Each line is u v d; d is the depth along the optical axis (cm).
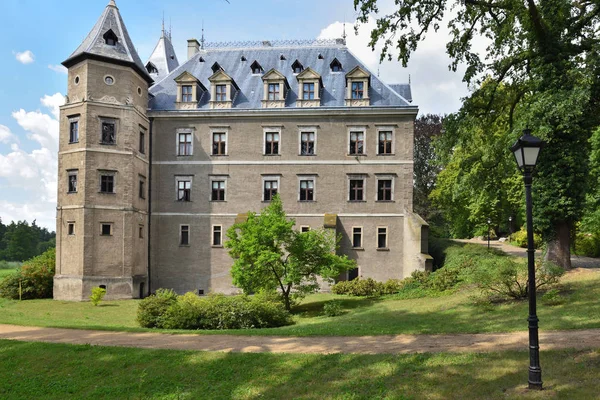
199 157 3681
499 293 2119
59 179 3303
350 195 3559
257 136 3647
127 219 3300
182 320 1992
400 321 1889
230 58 4125
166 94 3862
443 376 1023
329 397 964
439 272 2778
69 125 3300
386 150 3550
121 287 3228
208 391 1073
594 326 1421
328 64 3928
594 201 3066
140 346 1481
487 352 1196
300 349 1376
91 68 3272
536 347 918
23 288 3206
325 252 2652
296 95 3728
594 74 2056
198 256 3628
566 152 2230
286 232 2581
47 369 1303
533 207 2342
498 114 2603
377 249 3494
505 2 2017
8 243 10288
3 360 1385
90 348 1445
